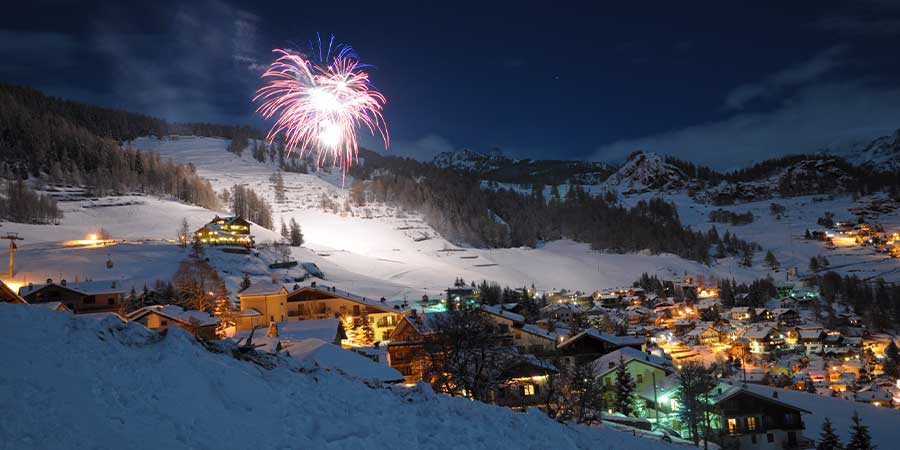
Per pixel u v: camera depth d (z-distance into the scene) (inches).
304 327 2316.7
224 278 4896.7
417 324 2228.1
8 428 273.0
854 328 5506.9
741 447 1865.2
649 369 2217.0
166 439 317.1
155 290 3939.5
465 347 1462.8
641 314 6043.3
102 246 5551.2
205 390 387.9
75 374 339.9
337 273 6368.1
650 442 756.0
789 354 4771.2
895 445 2038.6
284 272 5541.3
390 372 1053.2
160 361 395.2
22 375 316.5
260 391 425.7
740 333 5128.0
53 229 6865.2
